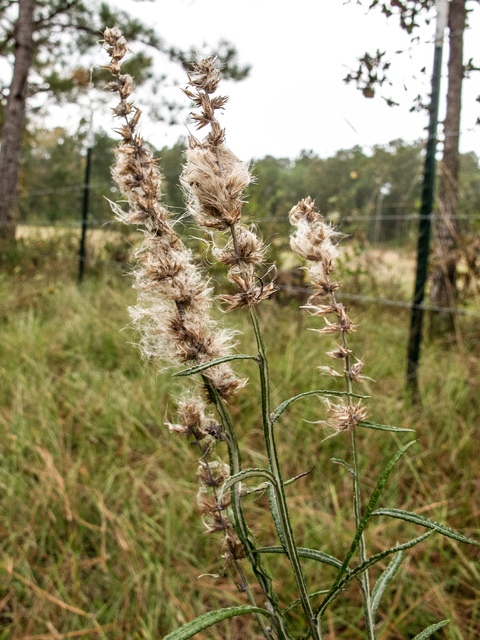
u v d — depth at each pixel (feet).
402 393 9.02
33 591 5.57
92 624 5.21
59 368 11.42
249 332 11.09
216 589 5.58
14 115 26.35
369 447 7.61
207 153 1.40
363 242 15.24
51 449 7.87
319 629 1.54
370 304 14.05
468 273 11.28
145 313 1.64
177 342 1.61
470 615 5.22
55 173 78.23
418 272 9.36
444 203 11.83
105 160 28.04
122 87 1.57
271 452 1.47
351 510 6.53
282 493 1.48
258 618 1.79
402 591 5.43
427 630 1.81
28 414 8.84
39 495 6.68
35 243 23.39
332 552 5.84
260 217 15.89
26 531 6.35
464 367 9.27
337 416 1.83
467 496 6.19
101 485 7.07
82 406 9.21
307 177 21.13
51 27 30.96
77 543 6.15
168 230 1.58
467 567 5.63
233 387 1.70
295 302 14.12
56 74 35.99
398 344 11.83
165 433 8.31
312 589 5.51
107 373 10.52
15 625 5.08
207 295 1.64
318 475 7.22
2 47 32.99
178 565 5.89
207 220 1.43
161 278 1.58
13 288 18.37
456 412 8.54
